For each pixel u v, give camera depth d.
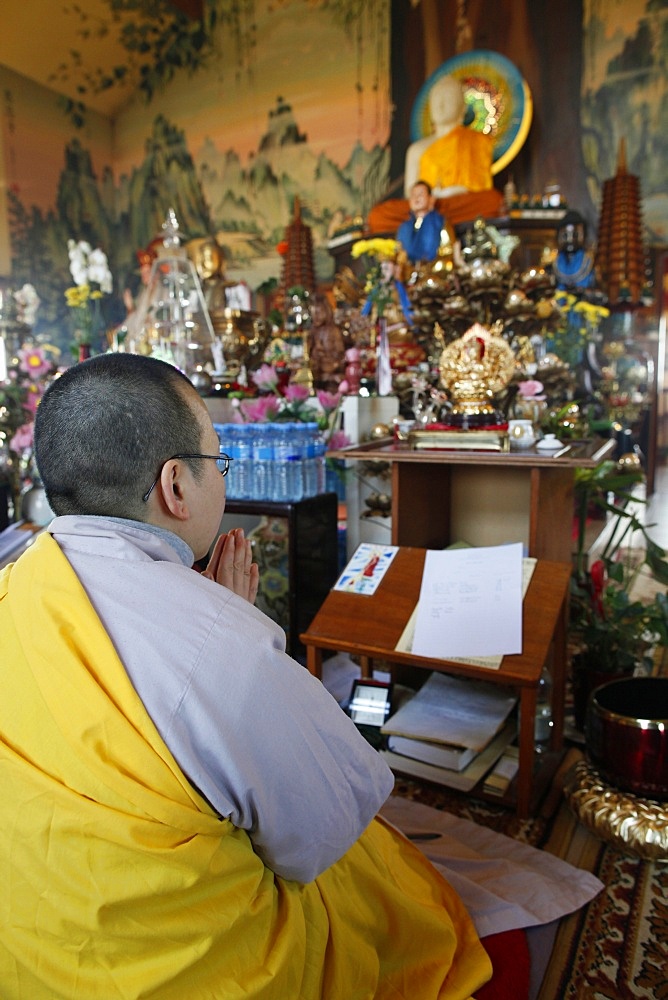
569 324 5.47
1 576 0.80
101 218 11.17
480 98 8.48
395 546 1.91
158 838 0.64
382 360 2.99
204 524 0.85
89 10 9.61
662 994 1.10
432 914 1.01
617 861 1.44
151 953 0.66
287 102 9.91
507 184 7.63
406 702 1.97
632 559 3.97
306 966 0.82
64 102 10.55
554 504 1.95
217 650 0.69
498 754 1.75
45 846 0.65
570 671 2.26
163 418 0.78
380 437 2.64
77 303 3.57
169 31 10.47
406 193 8.42
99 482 0.77
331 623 1.77
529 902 1.27
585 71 8.07
